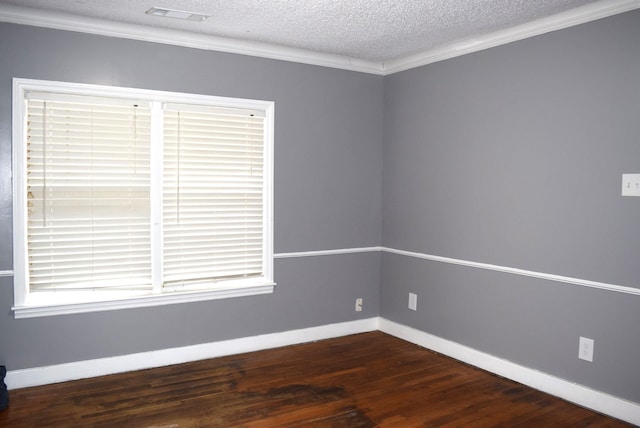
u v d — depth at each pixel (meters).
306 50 4.01
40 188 3.23
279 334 4.09
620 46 2.80
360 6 2.99
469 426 2.78
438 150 3.95
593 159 2.95
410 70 4.20
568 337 3.10
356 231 4.43
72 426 2.72
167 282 3.64
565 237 3.10
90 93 3.30
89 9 3.08
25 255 3.19
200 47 3.63
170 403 3.02
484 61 3.57
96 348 3.40
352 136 4.36
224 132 3.79
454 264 3.84
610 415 2.88
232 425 2.76
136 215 3.52
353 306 4.46
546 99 3.18
